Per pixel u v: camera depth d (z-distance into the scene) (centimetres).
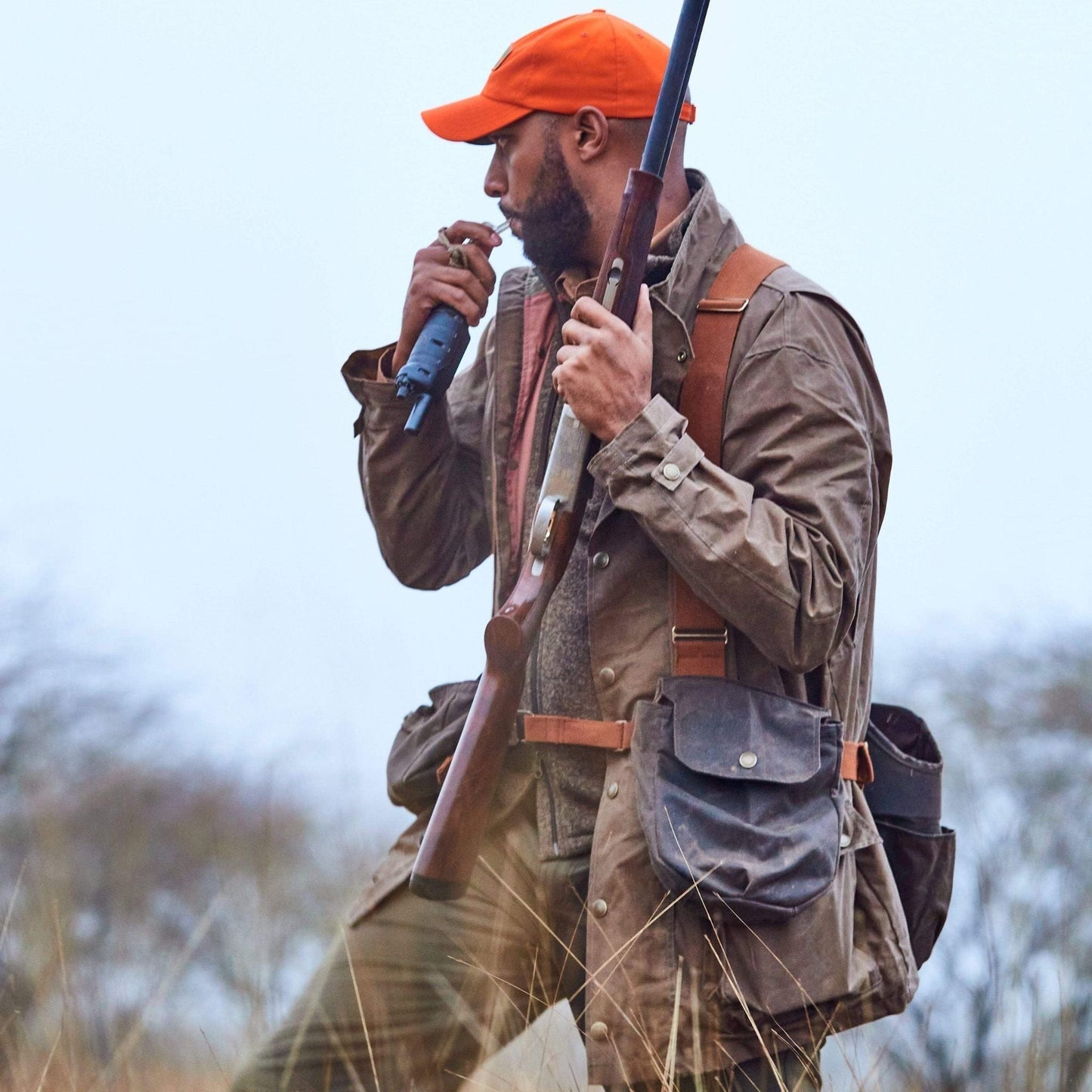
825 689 1030
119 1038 1145
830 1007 984
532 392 1131
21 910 1214
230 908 1258
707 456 1010
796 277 1036
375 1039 1077
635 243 1002
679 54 1016
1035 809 2181
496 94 1089
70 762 3369
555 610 1061
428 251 1152
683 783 975
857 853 1030
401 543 1217
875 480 1056
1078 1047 1295
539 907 1069
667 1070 951
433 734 1118
